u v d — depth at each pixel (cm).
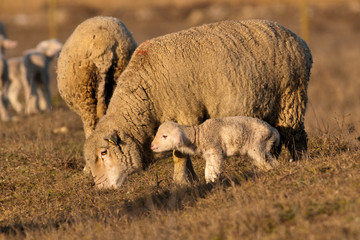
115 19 2936
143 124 2472
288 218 1731
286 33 2684
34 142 3694
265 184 2077
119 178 2477
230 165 2744
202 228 1741
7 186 2850
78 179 2864
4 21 15025
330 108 5959
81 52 2820
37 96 5556
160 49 2495
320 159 2348
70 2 17100
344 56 9838
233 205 1927
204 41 2509
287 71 2620
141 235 1789
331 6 15962
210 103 2495
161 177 2730
